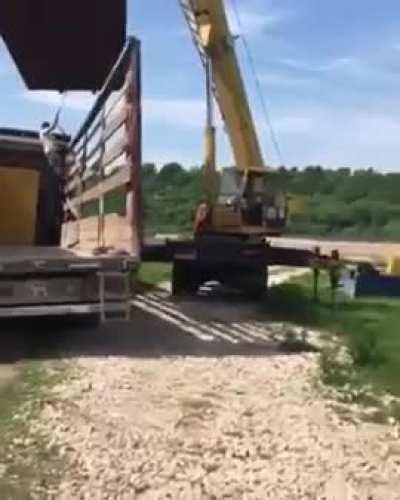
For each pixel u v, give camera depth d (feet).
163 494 16.80
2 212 46.52
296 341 33.47
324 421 22.12
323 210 217.36
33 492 16.69
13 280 30.94
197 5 59.31
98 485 17.15
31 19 39.34
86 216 41.16
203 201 59.26
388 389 25.70
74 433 20.38
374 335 34.53
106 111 35.40
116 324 37.73
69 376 26.48
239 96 60.29
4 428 20.72
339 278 54.03
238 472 18.12
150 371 27.58
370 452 19.70
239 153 60.59
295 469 18.39
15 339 33.42
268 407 23.31
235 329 37.81
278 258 55.52
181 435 20.47
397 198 233.96
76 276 31.48
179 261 54.29
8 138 46.24
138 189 30.55
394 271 57.93
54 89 44.39
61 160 47.93
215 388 25.40
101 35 40.06
